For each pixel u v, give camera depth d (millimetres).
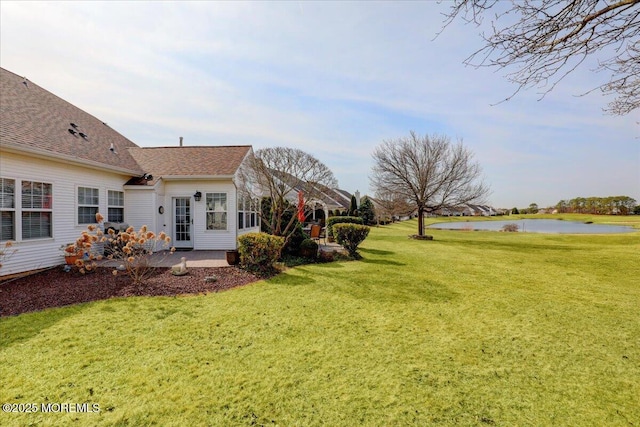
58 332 3980
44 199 7711
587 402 2689
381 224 36625
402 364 3289
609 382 3016
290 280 7078
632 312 5137
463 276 7879
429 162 19438
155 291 5910
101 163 9117
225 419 2396
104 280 6668
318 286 6543
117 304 5145
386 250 13289
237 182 11352
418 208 20125
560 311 5152
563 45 2742
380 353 3529
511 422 2414
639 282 7426
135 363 3221
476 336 4066
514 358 3477
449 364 3311
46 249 7695
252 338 3879
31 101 9336
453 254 12281
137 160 12219
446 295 6020
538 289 6629
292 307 5117
